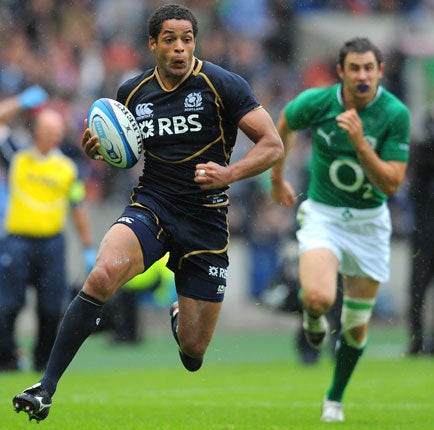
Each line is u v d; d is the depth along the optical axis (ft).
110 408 96.17
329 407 88.69
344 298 89.71
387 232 90.33
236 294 204.23
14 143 133.28
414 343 154.61
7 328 132.05
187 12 70.03
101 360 155.84
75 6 213.05
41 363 132.87
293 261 134.31
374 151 87.40
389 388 117.50
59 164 132.98
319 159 89.71
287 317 209.05
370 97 86.94
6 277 131.54
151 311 200.23
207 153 71.56
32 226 131.34
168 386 119.65
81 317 67.62
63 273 133.08
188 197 71.61
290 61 233.55
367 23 243.40
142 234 69.77
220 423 85.46
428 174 150.10
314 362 144.56
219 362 154.61
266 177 204.44
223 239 73.15
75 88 201.16
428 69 232.32
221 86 70.59
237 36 227.20
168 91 71.26
